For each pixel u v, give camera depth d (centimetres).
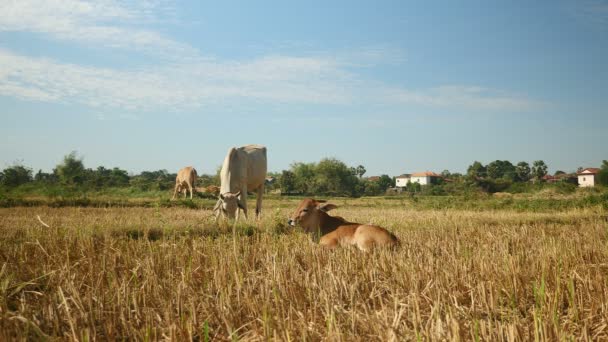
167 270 596
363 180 8406
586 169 10019
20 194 2061
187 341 387
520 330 376
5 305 429
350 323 408
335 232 838
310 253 688
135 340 394
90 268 567
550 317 404
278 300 460
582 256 712
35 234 893
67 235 866
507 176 11862
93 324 391
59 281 523
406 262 604
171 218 1328
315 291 494
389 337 360
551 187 4034
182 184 2781
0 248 743
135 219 1258
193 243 801
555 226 1346
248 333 415
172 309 448
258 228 1136
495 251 724
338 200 4197
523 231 1173
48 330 409
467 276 542
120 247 766
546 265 570
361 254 669
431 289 496
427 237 990
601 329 414
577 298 484
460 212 2048
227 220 1206
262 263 650
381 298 490
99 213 1548
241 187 1470
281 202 3269
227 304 450
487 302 480
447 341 352
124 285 485
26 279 569
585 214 1898
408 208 2605
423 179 12219
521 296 494
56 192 2103
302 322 390
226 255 666
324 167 7388
